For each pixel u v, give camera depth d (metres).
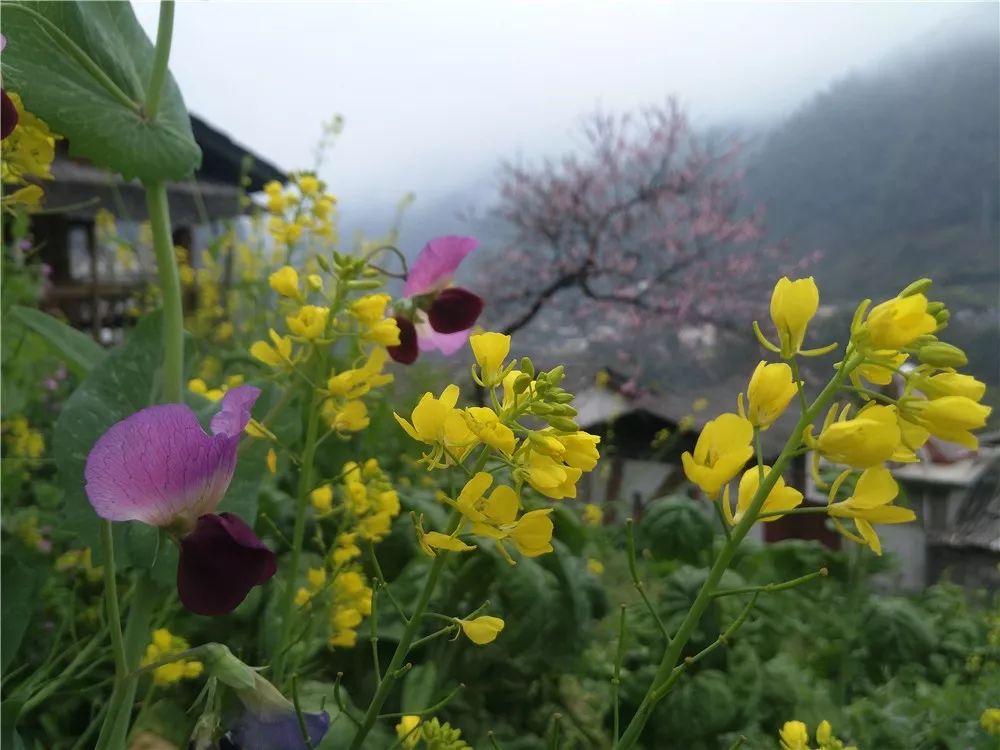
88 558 1.69
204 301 5.74
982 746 1.85
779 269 11.40
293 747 0.79
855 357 0.68
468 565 1.83
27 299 3.26
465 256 1.55
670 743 1.72
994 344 6.70
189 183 9.17
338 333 1.27
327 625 1.74
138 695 1.51
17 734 1.19
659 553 2.35
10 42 1.16
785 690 1.95
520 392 0.71
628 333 11.55
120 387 1.22
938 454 5.87
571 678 2.01
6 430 2.48
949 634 2.65
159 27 1.22
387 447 3.44
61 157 7.39
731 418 0.67
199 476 0.82
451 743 0.98
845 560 2.86
